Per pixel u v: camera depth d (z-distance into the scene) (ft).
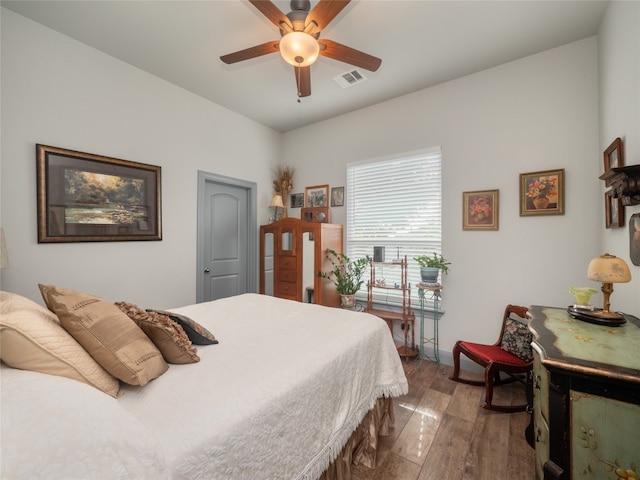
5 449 1.73
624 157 5.37
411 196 10.27
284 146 13.98
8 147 6.45
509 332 7.58
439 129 9.58
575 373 3.18
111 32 7.19
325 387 4.03
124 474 2.04
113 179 8.14
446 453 5.44
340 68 8.66
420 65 8.53
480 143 8.84
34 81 6.80
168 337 3.83
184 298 10.02
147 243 8.98
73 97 7.41
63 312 3.09
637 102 4.77
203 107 10.59
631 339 3.94
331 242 11.04
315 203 12.83
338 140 12.15
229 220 12.04
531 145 8.05
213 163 10.96
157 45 7.69
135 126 8.67
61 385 2.38
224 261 11.84
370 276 10.91
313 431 3.72
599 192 7.16
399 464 5.17
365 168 11.43
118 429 2.22
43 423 1.95
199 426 2.67
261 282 12.37
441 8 6.33
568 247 7.57
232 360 4.08
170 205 9.61
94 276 7.82
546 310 5.62
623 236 5.47
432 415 6.61
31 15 6.59
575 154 7.47
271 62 8.47
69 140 7.35
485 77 8.75
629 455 3.01
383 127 10.87
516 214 8.27
